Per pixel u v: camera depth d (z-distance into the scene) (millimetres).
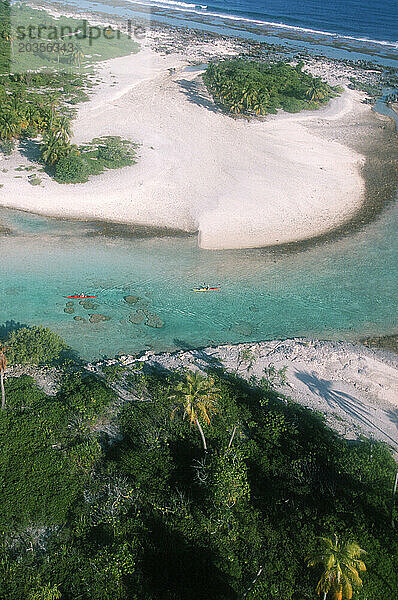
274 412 51094
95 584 36562
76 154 97125
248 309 67750
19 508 41156
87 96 131750
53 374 55844
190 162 102188
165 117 121625
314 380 56938
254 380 56062
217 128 117875
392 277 74438
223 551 39219
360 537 39906
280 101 135250
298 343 62375
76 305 66812
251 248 79625
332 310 68062
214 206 89125
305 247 80500
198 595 36531
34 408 50125
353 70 166750
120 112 122938
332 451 47312
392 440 49719
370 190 98125
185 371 56312
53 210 85125
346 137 119688
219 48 184750
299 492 43625
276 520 41531
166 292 69812
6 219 82312
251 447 47531
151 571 37844
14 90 127562
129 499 42250
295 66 163125
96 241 78875
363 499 42969
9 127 99125
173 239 80562
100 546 38938
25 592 35875
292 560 38812
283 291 71000
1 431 47469
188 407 44281
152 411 50750
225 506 41500
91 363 58344
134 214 85875
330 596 35719
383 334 64500
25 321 63688
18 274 71125
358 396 55125
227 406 51750
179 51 177875
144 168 98500
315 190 96562
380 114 134125
